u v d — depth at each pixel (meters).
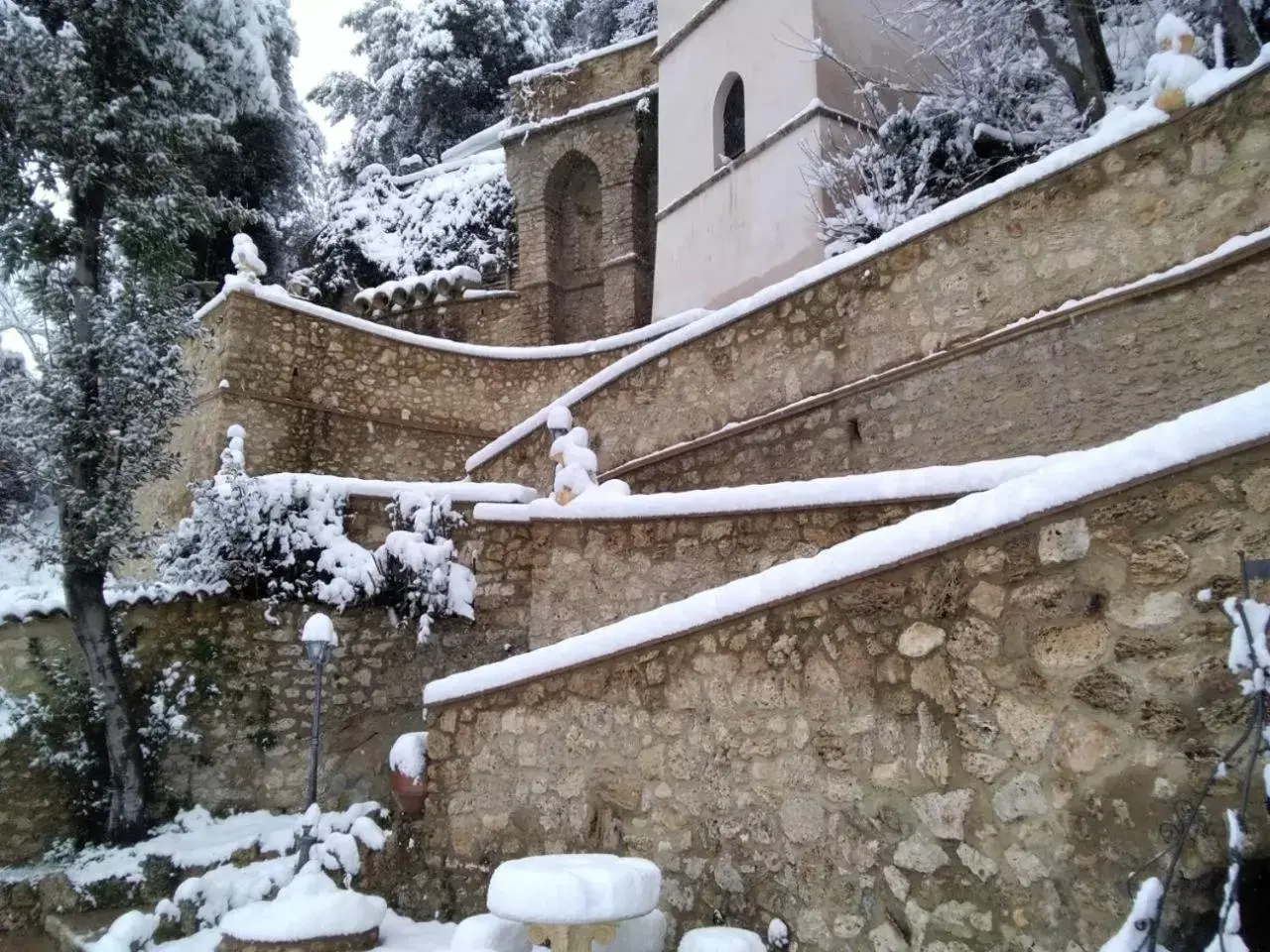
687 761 3.89
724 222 12.36
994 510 2.96
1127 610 2.64
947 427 6.09
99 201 7.97
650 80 18.06
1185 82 5.11
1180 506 2.59
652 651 4.12
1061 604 2.79
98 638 7.04
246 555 7.81
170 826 7.08
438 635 8.27
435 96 25.67
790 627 3.59
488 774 4.80
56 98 7.60
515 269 19.14
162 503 13.26
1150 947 2.24
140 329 7.51
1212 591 2.49
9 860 6.68
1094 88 8.11
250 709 7.62
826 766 3.37
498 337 18.25
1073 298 5.53
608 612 7.27
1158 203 5.20
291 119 20.06
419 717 8.09
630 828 4.05
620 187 17.89
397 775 5.12
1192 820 2.31
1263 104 4.80
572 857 3.45
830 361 6.89
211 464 12.12
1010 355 5.81
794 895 3.40
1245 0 7.40
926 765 3.05
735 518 6.47
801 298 7.17
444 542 8.42
